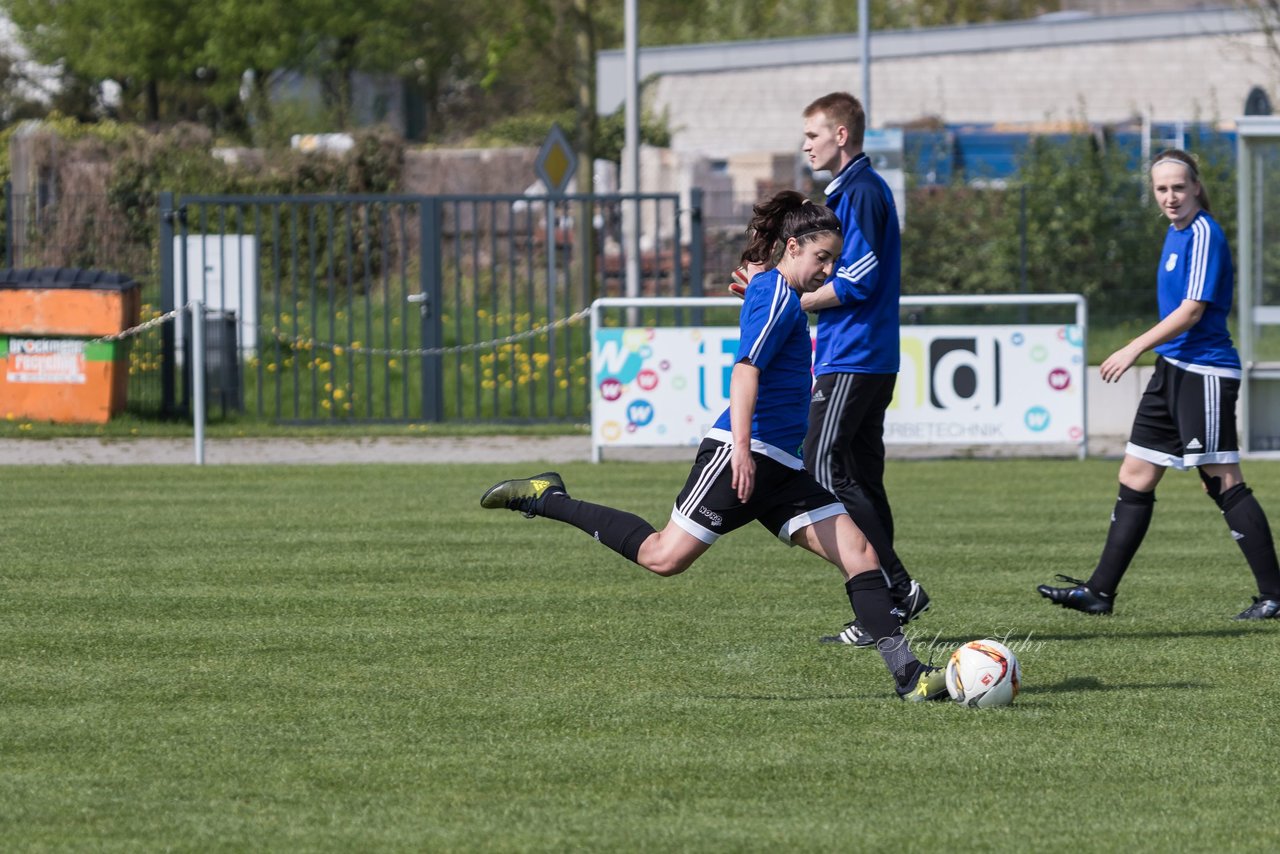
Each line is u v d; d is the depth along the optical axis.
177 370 65.69
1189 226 28.06
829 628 27.45
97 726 20.94
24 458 53.19
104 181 87.88
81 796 18.00
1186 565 33.94
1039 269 81.31
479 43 169.50
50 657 25.09
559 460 53.25
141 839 16.61
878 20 179.62
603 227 65.62
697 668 24.47
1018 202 81.38
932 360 52.06
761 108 127.75
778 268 21.52
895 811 17.56
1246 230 52.44
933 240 82.25
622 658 25.16
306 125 135.88
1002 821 17.25
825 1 185.12
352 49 163.50
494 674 24.03
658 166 125.88
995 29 122.12
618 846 16.44
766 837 16.70
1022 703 22.30
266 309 83.00
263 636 26.69
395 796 18.03
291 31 154.50
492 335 68.12
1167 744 20.20
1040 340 52.06
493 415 64.56
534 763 19.30
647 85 129.88
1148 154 95.06
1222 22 118.12
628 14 77.12
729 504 21.56
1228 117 118.44
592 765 19.22
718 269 81.19
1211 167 84.56
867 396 26.31
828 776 18.80
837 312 26.33
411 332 78.56
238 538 37.16
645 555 21.81
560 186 70.94
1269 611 28.27
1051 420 52.28
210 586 31.23
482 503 22.66
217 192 89.06
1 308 60.16
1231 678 23.86
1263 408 53.25
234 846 16.41
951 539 37.31
